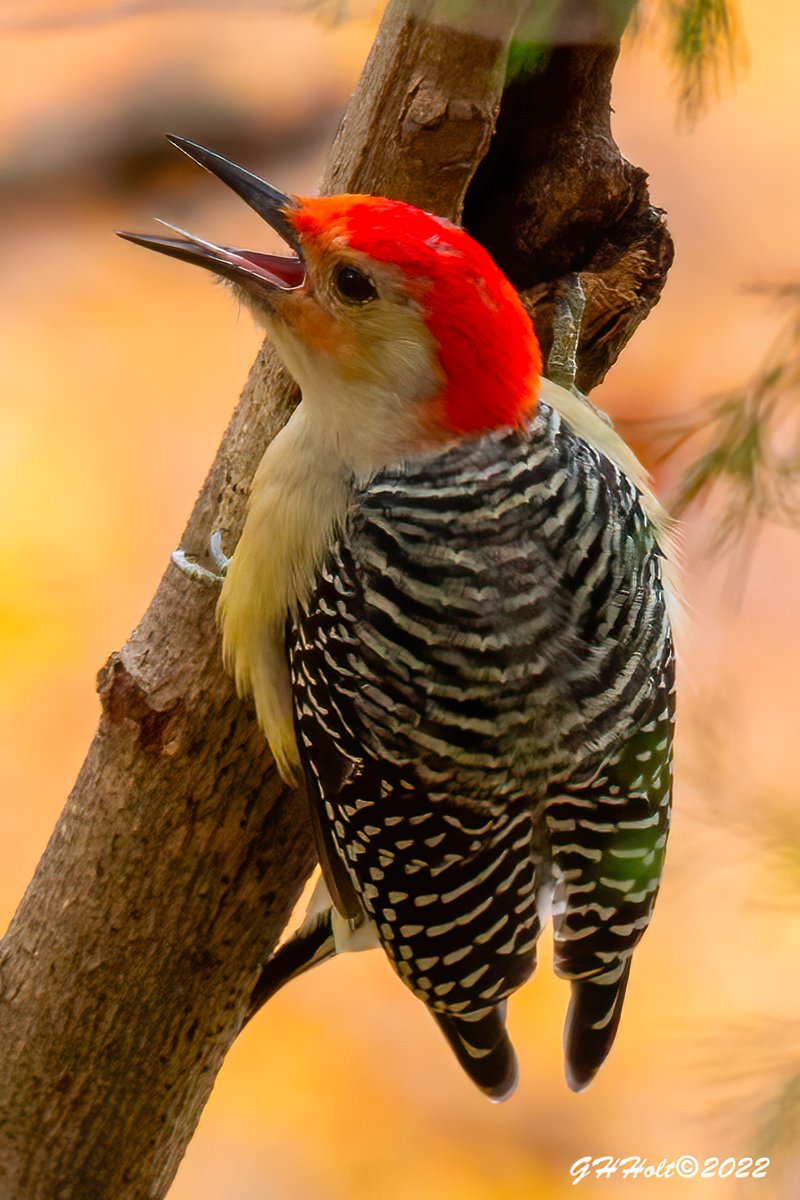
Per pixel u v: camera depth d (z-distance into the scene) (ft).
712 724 26.63
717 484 25.67
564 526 24.20
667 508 26.25
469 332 23.65
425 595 23.95
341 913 27.27
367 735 24.70
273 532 25.09
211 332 55.57
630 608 24.62
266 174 54.60
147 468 52.90
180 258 24.85
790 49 52.80
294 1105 42.91
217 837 25.62
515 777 24.54
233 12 23.11
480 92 23.04
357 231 23.36
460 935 25.85
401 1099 43.11
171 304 55.72
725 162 51.93
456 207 24.39
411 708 24.25
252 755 25.40
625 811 25.20
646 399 48.01
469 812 24.81
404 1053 43.91
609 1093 41.70
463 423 24.26
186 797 25.35
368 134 23.84
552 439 24.86
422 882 25.53
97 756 25.66
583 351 28.04
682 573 27.91
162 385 54.13
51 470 52.24
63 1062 26.00
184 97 55.67
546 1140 41.96
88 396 53.62
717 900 37.22
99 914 25.66
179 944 25.90
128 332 54.75
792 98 52.60
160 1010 26.12
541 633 23.90
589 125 26.11
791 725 41.63
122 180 55.93
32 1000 25.99
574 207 26.43
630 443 29.32
